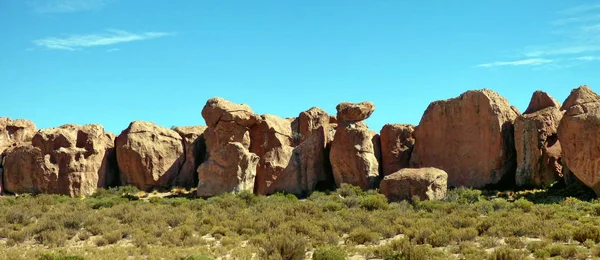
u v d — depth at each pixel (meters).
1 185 54.09
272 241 25.44
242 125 53.97
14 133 61.22
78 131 55.47
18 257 25.69
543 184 45.34
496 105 48.72
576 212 34.72
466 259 22.95
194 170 56.84
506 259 22.67
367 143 51.50
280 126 55.16
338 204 40.47
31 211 40.66
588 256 23.22
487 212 36.94
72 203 46.78
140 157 54.97
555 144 46.38
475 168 48.75
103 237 30.88
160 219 36.53
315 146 54.03
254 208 41.44
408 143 53.91
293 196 48.56
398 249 25.42
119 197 49.81
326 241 28.53
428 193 42.69
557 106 48.50
